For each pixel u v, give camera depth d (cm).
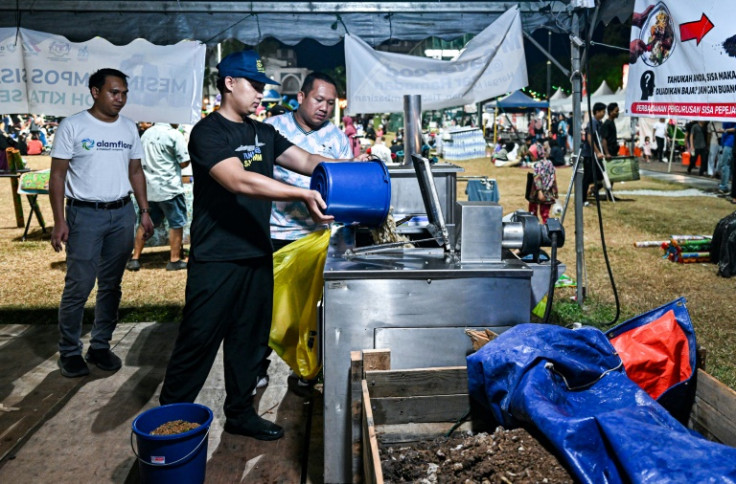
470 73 548
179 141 694
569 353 230
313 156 340
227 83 306
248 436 347
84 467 320
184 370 318
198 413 298
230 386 340
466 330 273
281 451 334
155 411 295
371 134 3294
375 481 197
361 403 257
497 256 285
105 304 436
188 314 314
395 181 432
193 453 277
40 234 956
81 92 511
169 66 513
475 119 3562
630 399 217
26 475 312
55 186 396
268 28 510
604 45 564
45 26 496
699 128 1791
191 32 506
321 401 392
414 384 250
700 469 167
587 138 582
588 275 709
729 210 1177
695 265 755
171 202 710
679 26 458
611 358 233
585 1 532
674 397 251
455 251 294
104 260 425
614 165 1305
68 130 395
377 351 256
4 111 502
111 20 498
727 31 411
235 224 312
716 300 614
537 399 206
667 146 2244
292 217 417
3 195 1402
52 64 504
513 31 544
